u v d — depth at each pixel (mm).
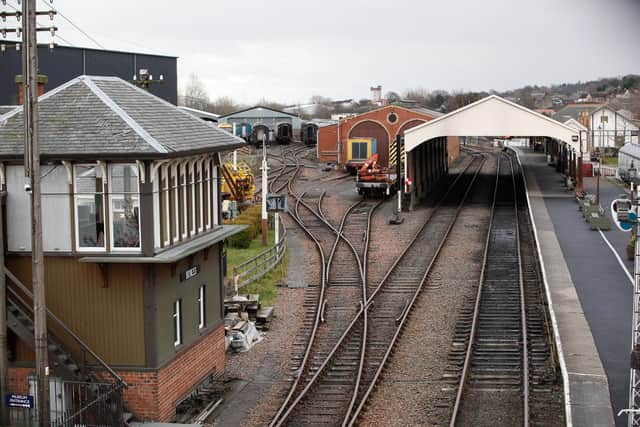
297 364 21281
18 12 15484
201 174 19797
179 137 18391
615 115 107812
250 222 39906
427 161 59094
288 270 32719
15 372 17531
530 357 21047
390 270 31516
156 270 17156
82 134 17062
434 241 38625
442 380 19734
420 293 28484
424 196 56562
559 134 49688
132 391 17219
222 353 21016
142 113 18562
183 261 18531
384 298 28016
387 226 43375
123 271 17141
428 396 18656
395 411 17750
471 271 31812
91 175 17062
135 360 17234
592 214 39688
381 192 55125
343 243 38562
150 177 16812
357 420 17031
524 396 17641
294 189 60094
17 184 17453
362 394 18766
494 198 54688
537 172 73000
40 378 15789
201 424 16984
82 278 17281
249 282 29188
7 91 39562
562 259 32656
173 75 57031
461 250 36250
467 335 23312
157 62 54812
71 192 17109
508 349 21906
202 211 19906
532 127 49469
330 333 24016
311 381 19375
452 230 41875
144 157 16438
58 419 15922
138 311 17141
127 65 51844
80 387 16219
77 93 18188
